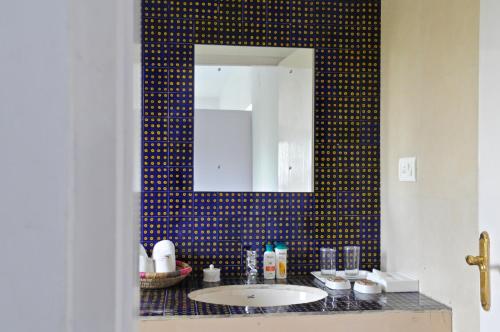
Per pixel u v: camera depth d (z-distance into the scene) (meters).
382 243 2.50
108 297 0.24
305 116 2.49
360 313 1.85
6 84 0.22
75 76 0.22
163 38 2.41
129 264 0.27
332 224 2.50
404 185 2.25
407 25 2.21
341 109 2.51
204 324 1.79
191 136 2.43
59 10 0.22
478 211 1.65
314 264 2.49
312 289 2.21
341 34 2.50
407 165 2.20
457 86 1.81
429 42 2.02
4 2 0.22
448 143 1.87
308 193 2.49
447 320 1.86
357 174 2.51
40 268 0.22
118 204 0.25
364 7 2.51
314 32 2.49
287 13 2.47
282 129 2.48
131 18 0.28
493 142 1.55
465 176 1.76
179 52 2.42
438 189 1.95
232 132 2.45
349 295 2.08
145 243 2.41
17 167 0.22
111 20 0.24
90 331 0.23
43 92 0.22
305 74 2.49
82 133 0.23
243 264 2.46
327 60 2.50
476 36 1.69
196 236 2.43
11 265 0.22
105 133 0.24
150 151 2.41
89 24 0.23
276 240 2.47
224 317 1.80
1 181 0.22
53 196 0.22
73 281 0.22
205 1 2.43
